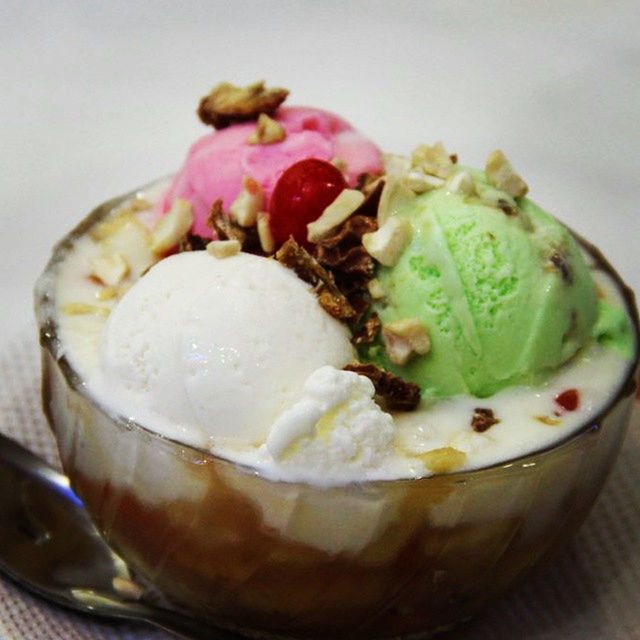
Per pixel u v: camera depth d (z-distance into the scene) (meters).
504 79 0.56
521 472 0.26
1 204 0.47
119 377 0.28
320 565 0.27
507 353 0.29
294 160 0.33
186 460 0.26
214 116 0.34
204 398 0.27
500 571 0.28
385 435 0.26
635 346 0.30
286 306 0.28
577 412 0.28
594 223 0.47
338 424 0.25
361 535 0.26
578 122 0.53
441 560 0.27
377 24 0.61
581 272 0.30
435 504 0.26
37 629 0.30
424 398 0.29
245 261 0.29
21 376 0.36
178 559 0.28
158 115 0.53
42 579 0.31
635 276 0.44
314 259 0.29
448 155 0.32
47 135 0.51
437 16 0.62
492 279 0.29
